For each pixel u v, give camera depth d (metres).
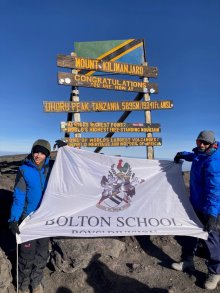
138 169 2.83
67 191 2.62
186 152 2.80
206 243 2.45
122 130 3.61
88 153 2.76
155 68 3.81
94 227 2.46
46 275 2.57
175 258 2.86
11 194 3.33
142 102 3.69
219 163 2.32
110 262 2.70
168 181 2.82
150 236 3.12
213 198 2.34
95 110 3.50
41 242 2.34
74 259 2.58
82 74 3.49
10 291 2.30
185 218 2.62
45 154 2.25
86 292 2.44
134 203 2.71
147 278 2.58
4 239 2.88
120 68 3.64
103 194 2.70
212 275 2.46
